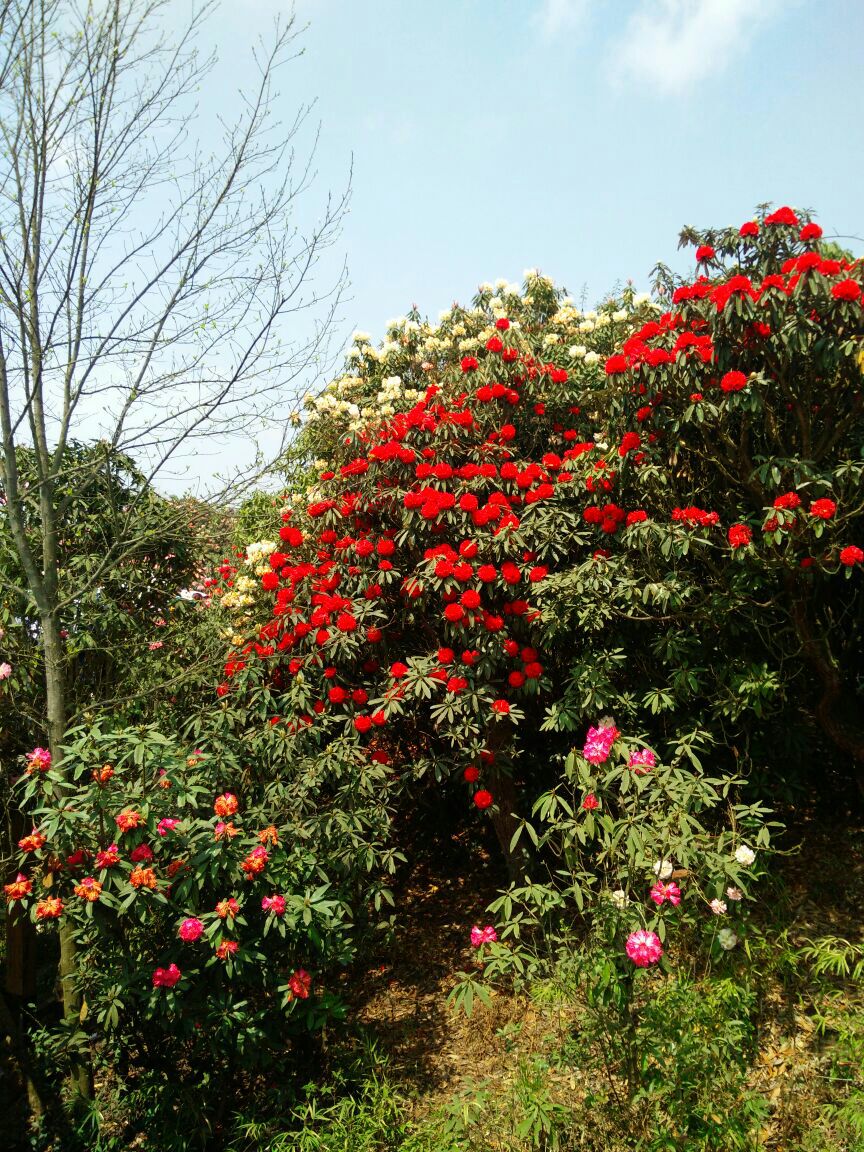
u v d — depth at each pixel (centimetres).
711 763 454
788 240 409
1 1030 407
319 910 331
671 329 406
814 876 433
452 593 427
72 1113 365
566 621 410
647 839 299
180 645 491
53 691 377
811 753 481
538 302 689
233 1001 329
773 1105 288
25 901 337
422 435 482
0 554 430
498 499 446
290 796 399
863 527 424
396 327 689
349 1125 303
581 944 329
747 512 427
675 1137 262
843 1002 329
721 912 316
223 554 540
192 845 323
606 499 440
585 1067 295
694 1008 288
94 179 350
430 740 483
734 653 434
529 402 509
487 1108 301
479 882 526
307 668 457
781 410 416
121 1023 349
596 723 438
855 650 471
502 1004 399
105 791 314
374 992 434
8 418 357
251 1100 353
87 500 466
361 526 491
